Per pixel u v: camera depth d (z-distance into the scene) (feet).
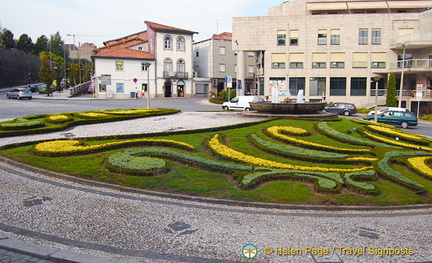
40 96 179.63
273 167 36.58
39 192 28.96
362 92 152.87
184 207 27.53
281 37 154.92
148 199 28.84
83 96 193.16
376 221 27.20
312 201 30.09
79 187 30.73
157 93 199.21
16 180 31.71
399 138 54.34
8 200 26.81
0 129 50.49
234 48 157.79
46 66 176.24
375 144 47.91
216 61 217.56
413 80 147.43
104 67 184.96
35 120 60.03
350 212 29.12
